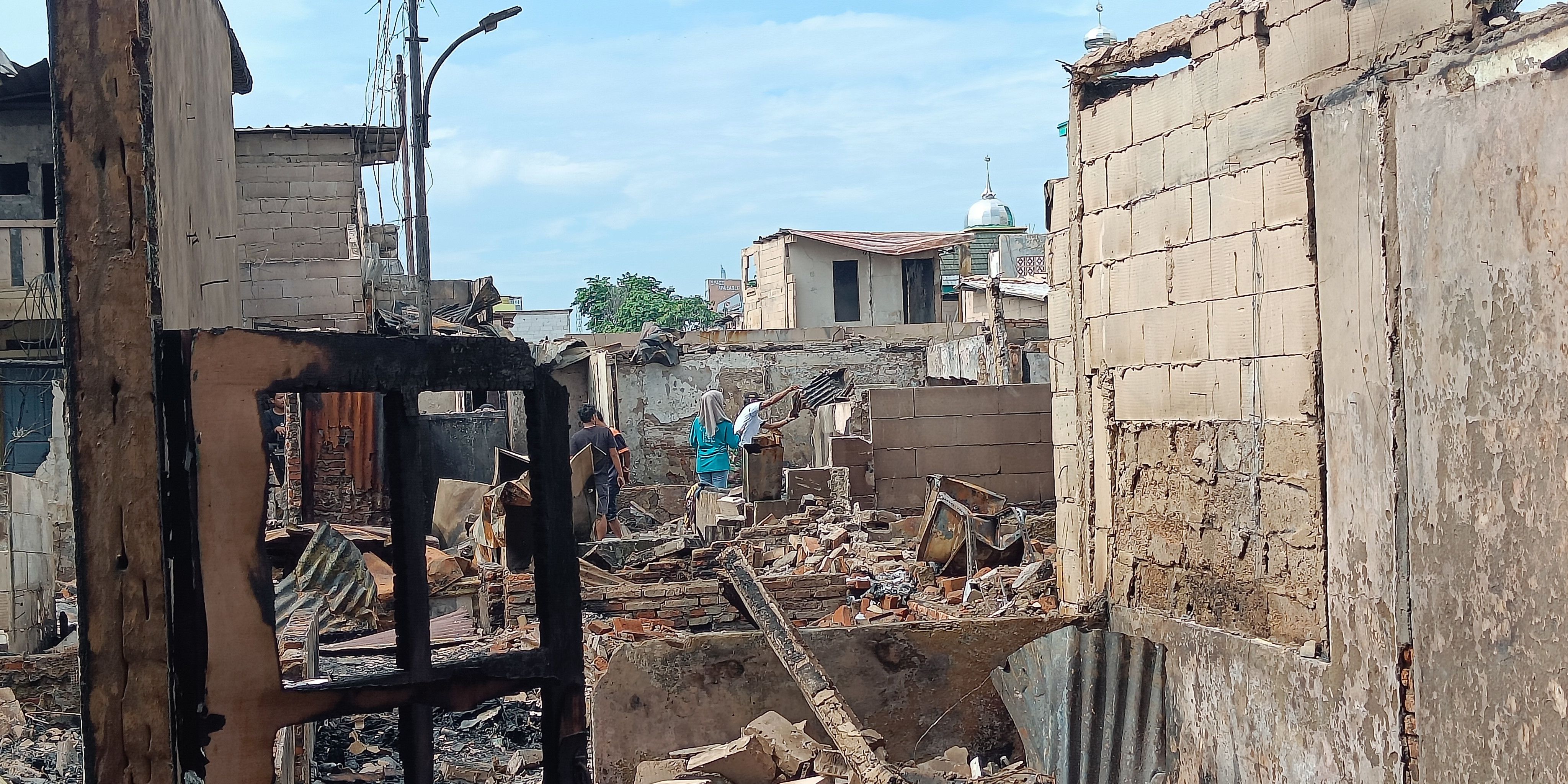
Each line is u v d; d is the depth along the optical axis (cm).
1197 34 601
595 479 1170
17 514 675
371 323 1572
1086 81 709
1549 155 381
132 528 300
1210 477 601
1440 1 454
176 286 398
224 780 301
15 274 1259
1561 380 379
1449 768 437
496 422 1419
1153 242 645
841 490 1280
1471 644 424
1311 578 524
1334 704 502
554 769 347
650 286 5088
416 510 367
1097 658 633
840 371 2083
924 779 598
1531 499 394
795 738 609
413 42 1452
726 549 887
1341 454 498
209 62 516
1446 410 434
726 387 2178
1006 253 3591
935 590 926
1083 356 726
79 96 303
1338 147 494
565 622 351
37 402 1184
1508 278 401
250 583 304
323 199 1533
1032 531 1077
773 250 3309
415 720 386
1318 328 514
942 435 1273
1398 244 460
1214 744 586
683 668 632
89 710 299
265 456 307
